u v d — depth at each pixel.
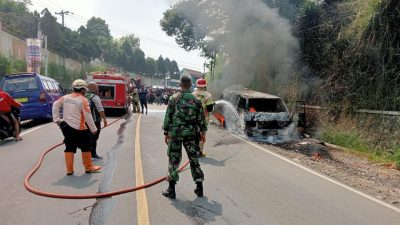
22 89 14.11
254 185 6.70
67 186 6.14
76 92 6.88
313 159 10.05
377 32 12.96
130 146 9.94
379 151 11.54
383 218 5.34
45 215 4.86
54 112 6.78
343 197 6.29
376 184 7.83
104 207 5.20
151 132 12.95
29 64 27.81
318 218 5.18
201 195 5.81
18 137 10.54
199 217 4.96
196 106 5.68
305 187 6.79
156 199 5.62
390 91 12.55
